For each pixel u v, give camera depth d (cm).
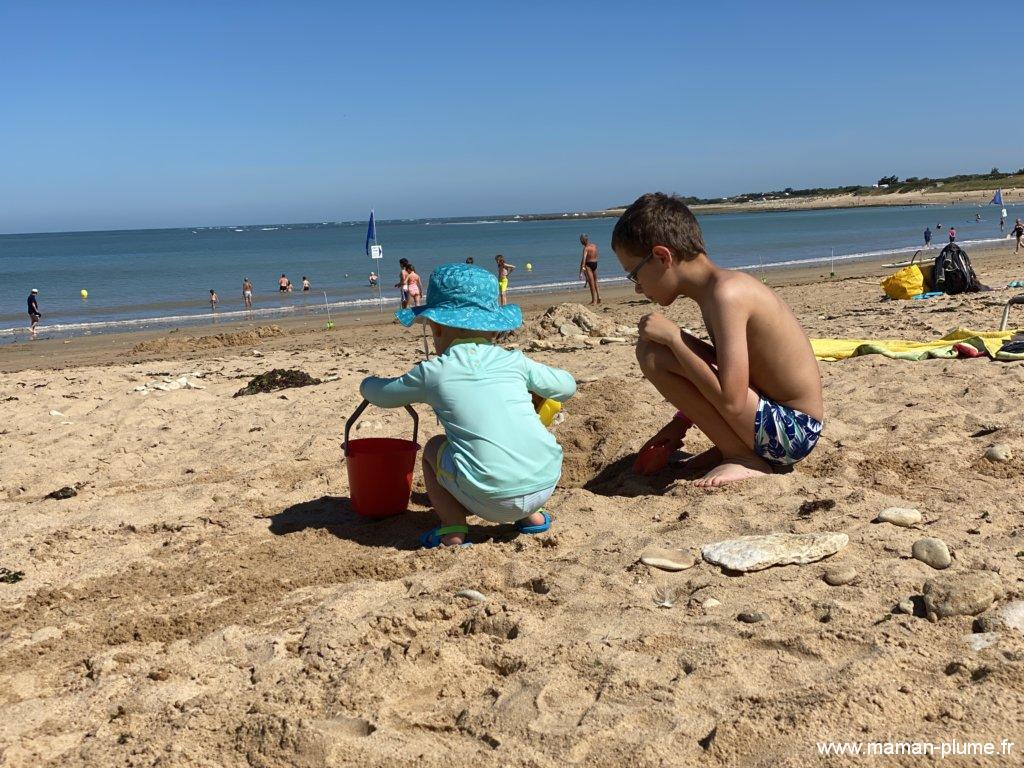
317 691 263
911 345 820
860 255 3966
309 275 4338
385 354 1225
